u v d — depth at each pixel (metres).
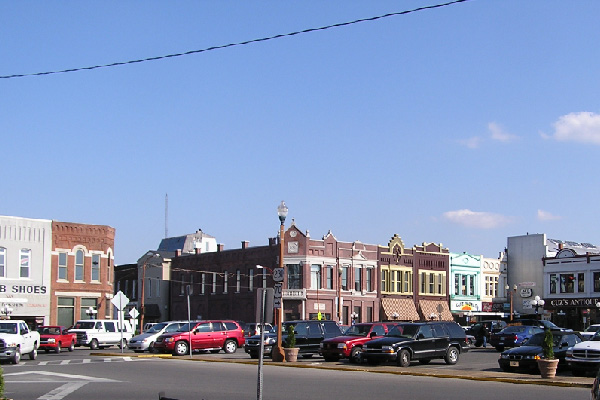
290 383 23.86
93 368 29.83
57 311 59.53
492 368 30.92
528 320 47.56
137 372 27.91
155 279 86.69
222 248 84.00
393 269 78.50
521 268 86.88
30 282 58.06
